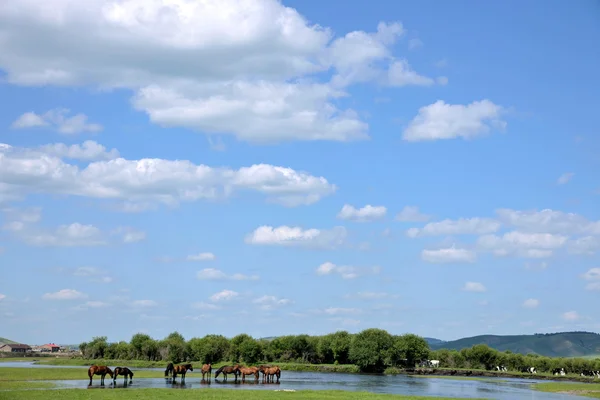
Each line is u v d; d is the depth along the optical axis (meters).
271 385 122.56
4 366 187.12
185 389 98.06
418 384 147.88
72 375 132.25
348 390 114.50
